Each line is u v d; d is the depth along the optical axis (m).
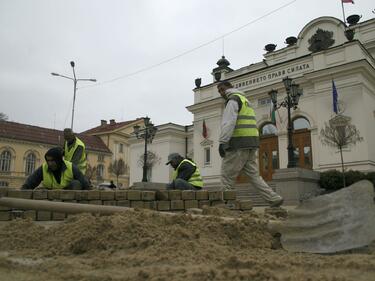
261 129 25.39
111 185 22.22
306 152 22.30
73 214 4.29
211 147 27.73
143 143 36.00
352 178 18.06
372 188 3.56
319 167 21.03
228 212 5.07
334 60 22.20
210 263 2.76
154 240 3.26
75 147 7.30
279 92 24.12
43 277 2.43
